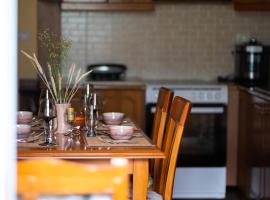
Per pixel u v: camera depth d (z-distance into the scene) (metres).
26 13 4.93
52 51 3.52
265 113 3.97
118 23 5.59
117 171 1.53
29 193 1.53
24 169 1.52
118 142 2.77
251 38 5.62
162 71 5.64
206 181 5.02
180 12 5.61
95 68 5.40
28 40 4.94
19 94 4.93
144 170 2.59
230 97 5.04
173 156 2.86
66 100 3.14
